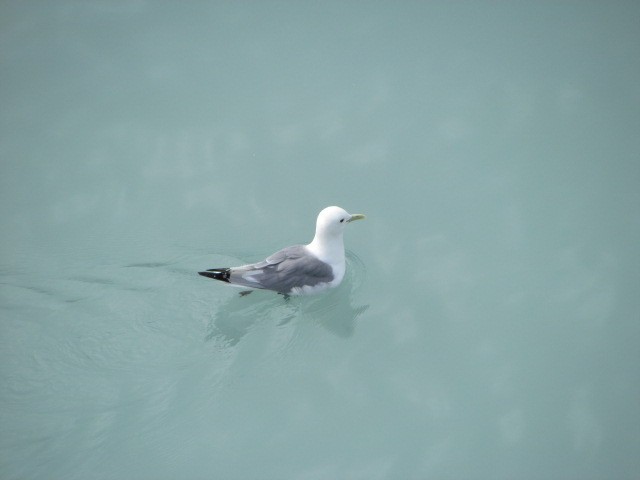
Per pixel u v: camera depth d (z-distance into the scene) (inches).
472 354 455.5
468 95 624.1
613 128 591.5
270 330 471.2
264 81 634.8
